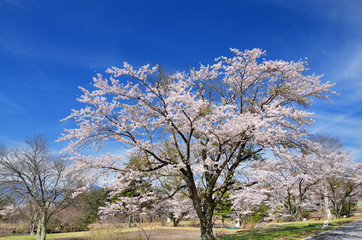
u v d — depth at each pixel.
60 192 22.94
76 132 12.00
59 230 36.34
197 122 11.90
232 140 12.39
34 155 24.38
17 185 24.64
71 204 23.70
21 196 23.41
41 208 22.72
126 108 12.64
